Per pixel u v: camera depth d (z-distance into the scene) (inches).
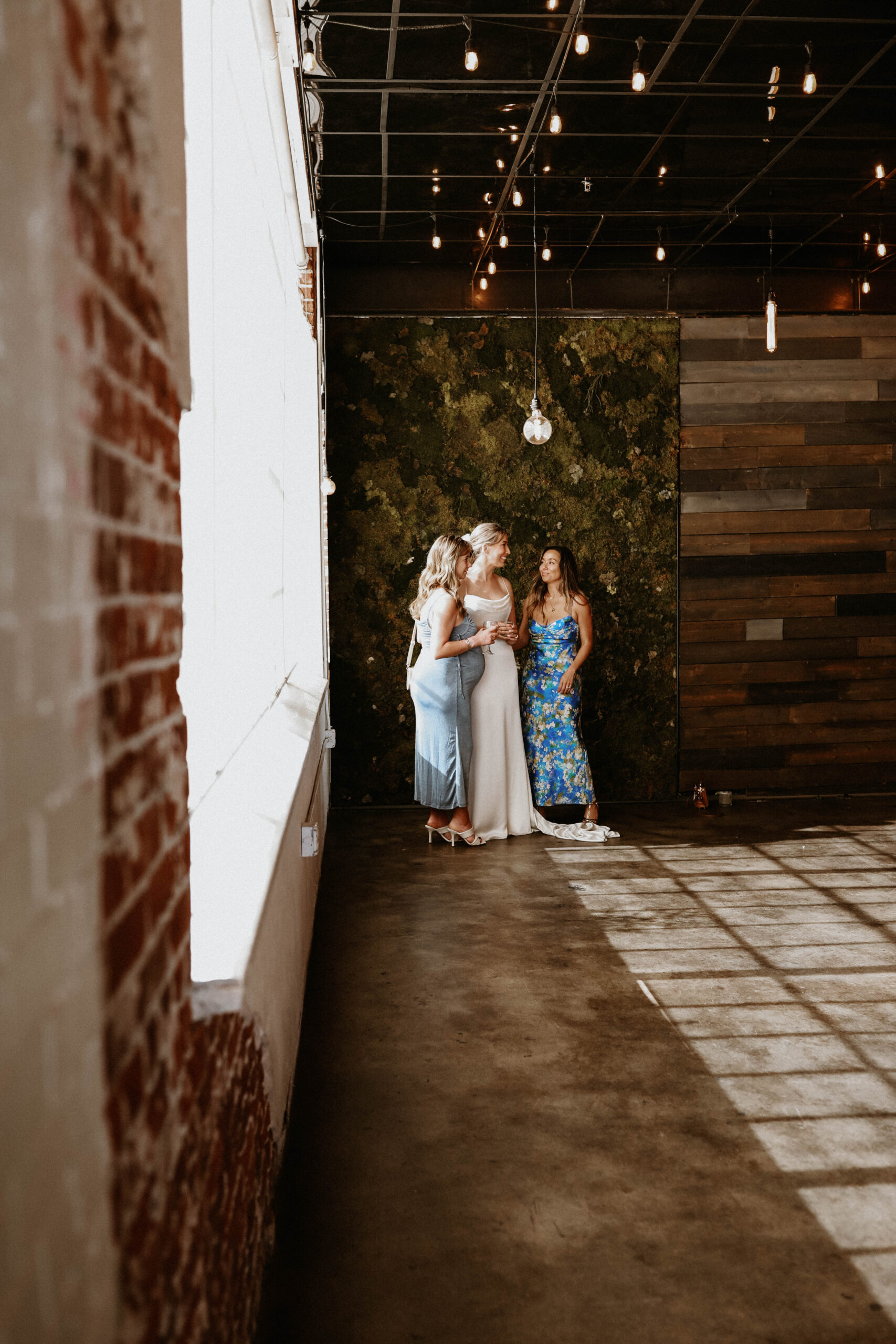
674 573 283.6
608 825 250.1
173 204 46.0
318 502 219.6
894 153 201.6
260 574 126.1
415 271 271.6
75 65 32.2
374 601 275.3
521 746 237.9
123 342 38.3
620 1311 72.8
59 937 29.0
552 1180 91.0
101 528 34.6
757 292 280.5
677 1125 101.1
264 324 131.3
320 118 178.2
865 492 286.4
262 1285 73.1
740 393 282.4
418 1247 80.7
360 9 146.6
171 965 44.8
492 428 275.6
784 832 238.4
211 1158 52.7
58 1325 27.9
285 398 175.9
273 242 146.6
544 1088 109.3
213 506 81.7
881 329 285.3
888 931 162.2
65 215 31.0
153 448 44.0
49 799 28.5
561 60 163.8
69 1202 29.2
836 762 288.4
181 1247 44.0
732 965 147.6
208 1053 53.2
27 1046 26.3
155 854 42.1
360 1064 115.7
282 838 87.9
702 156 203.3
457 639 223.8
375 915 175.0
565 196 224.4
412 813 270.4
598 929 164.9
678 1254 79.8
